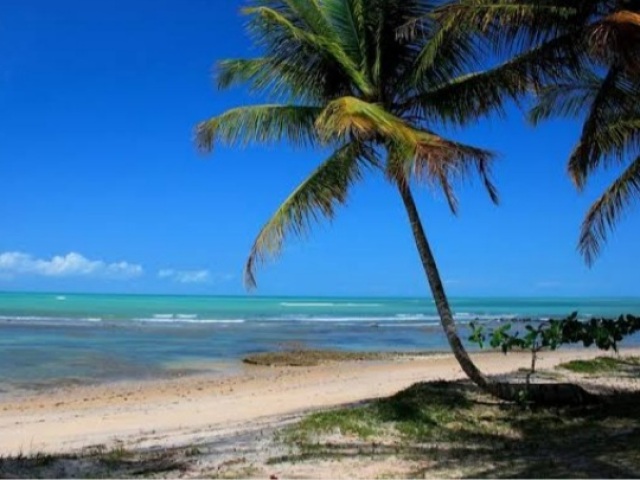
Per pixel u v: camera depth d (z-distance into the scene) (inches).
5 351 959.0
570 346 1161.4
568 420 383.9
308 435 356.8
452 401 430.9
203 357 948.6
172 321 1819.6
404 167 338.6
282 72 415.2
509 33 344.8
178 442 364.5
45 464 295.3
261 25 404.8
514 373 613.3
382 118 317.7
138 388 666.2
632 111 442.9
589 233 584.7
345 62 393.7
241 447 335.0
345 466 286.5
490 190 396.2
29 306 2719.0
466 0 330.3
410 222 417.4
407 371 771.4
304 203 401.7
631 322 420.5
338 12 398.6
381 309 3184.1
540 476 254.5
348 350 1106.7
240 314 2361.0
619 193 547.2
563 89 513.0
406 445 332.8
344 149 402.0
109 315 2082.9
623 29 286.5
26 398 602.5
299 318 2145.7
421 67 381.7
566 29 351.3
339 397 558.6
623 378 580.4
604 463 269.3
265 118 411.2
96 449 350.3
